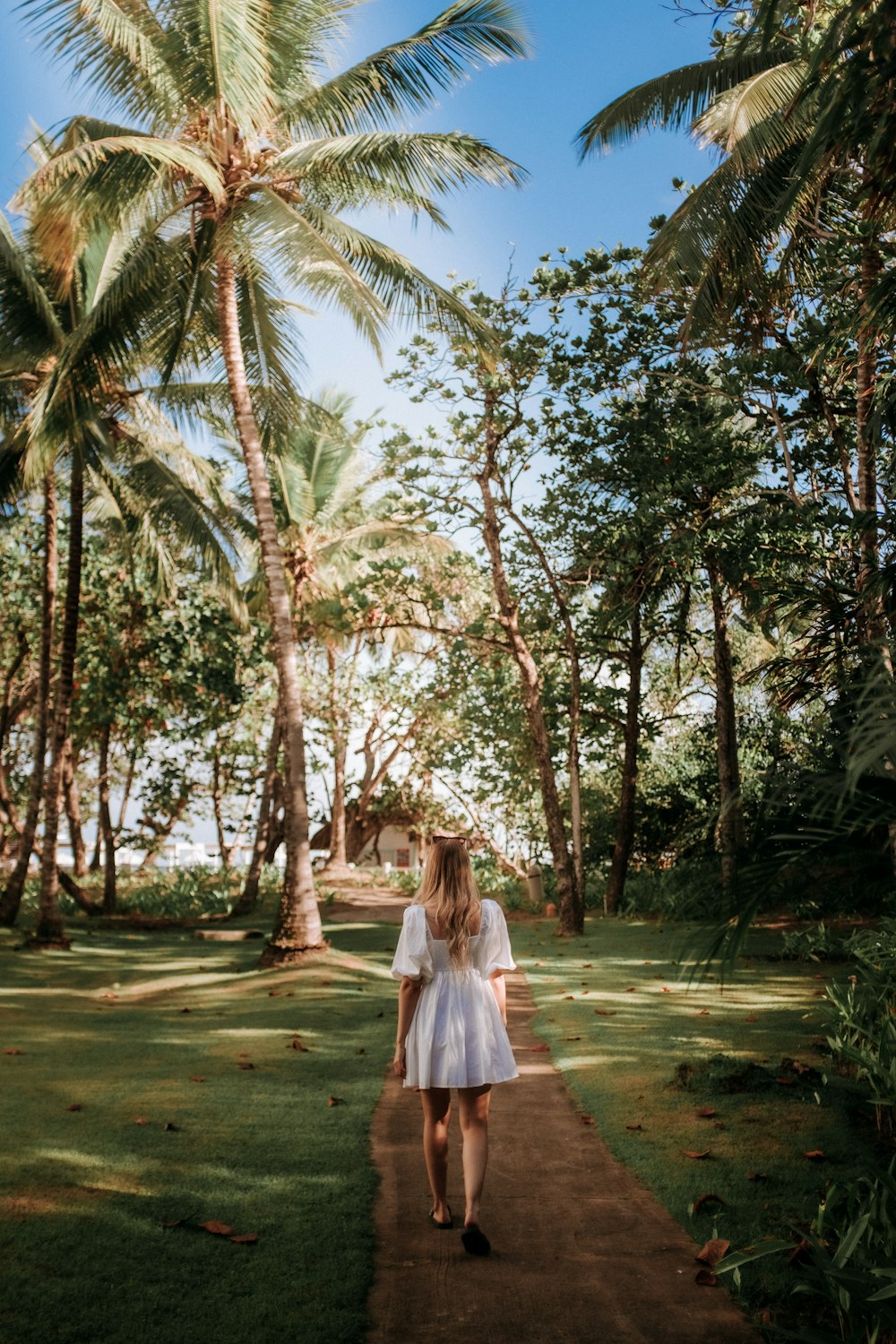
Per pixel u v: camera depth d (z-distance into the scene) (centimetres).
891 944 763
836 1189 380
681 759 2203
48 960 1380
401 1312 354
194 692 2097
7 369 1482
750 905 310
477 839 2503
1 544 2020
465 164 1155
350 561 2473
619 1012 867
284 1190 455
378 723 2645
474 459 1619
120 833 2322
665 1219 431
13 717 2525
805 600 1099
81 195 1117
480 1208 451
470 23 1093
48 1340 311
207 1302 345
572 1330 341
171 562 1833
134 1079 657
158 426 1692
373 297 1123
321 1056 738
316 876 2777
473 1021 420
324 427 1689
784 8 943
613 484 1485
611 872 1922
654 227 1256
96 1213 408
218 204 1140
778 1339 332
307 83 1230
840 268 1102
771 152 998
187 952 1491
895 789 292
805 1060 649
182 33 1084
